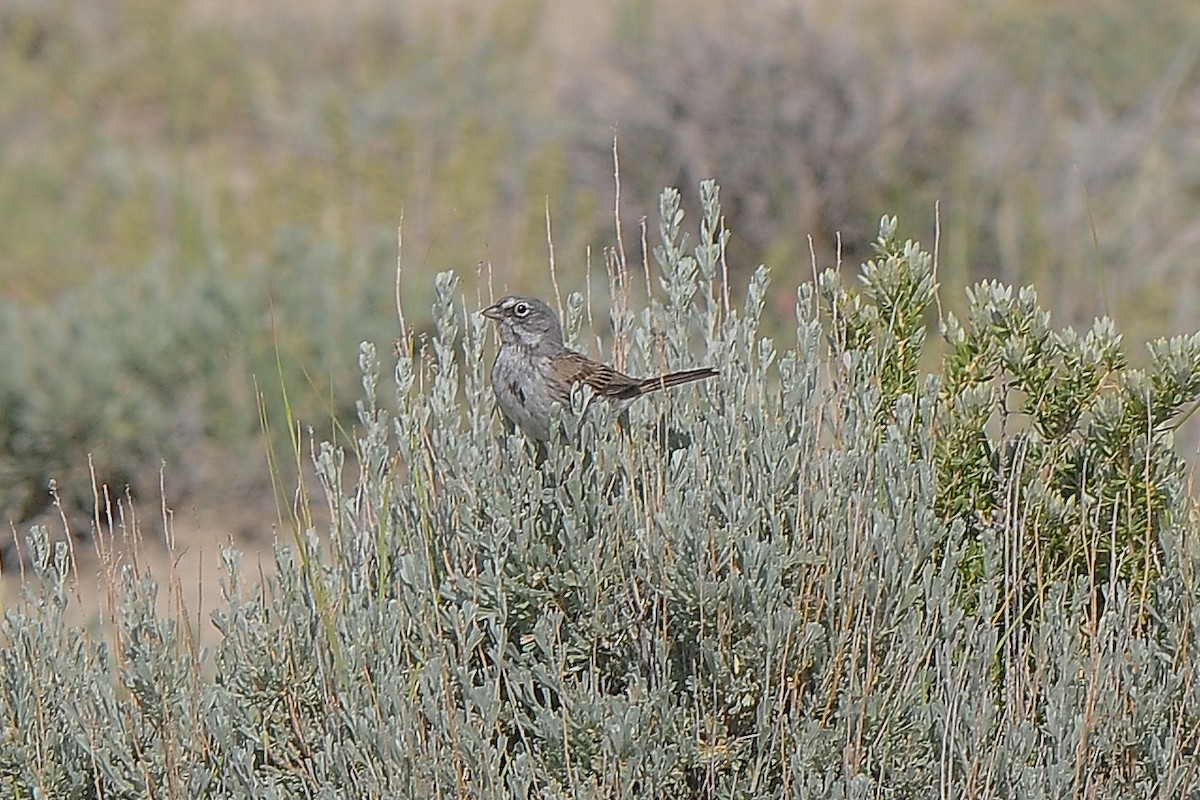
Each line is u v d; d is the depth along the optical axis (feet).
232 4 150.00
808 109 97.76
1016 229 94.58
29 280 97.81
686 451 41.68
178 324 77.20
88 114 128.36
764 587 38.70
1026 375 44.47
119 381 74.08
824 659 39.17
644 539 40.04
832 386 43.91
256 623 41.50
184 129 123.85
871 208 97.25
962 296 84.89
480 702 37.45
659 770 38.40
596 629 39.65
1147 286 88.94
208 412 74.79
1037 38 124.77
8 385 71.92
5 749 40.19
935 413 43.57
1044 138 104.47
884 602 39.06
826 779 38.01
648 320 47.19
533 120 112.27
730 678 38.96
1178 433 68.74
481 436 42.80
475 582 39.45
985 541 40.65
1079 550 43.68
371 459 42.65
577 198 95.66
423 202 97.81
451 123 115.24
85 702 41.06
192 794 39.65
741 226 97.25
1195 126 110.63
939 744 39.17
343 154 106.42
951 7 131.13
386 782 38.01
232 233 97.40
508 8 142.82
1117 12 126.00
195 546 69.87
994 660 41.11
